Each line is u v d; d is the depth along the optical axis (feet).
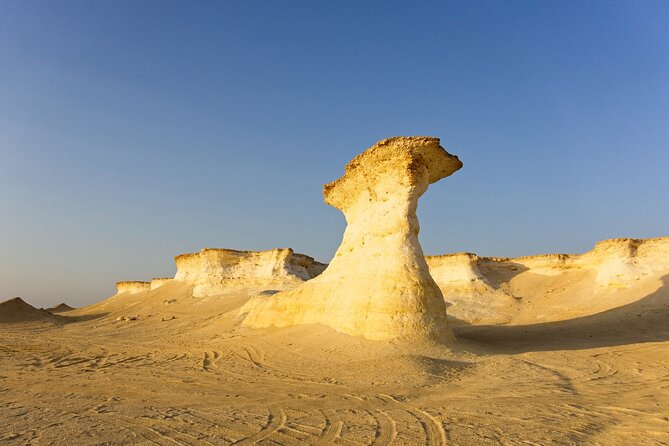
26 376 45.65
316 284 70.74
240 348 59.11
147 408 29.63
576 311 108.58
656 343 55.31
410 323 51.13
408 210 57.98
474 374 38.96
